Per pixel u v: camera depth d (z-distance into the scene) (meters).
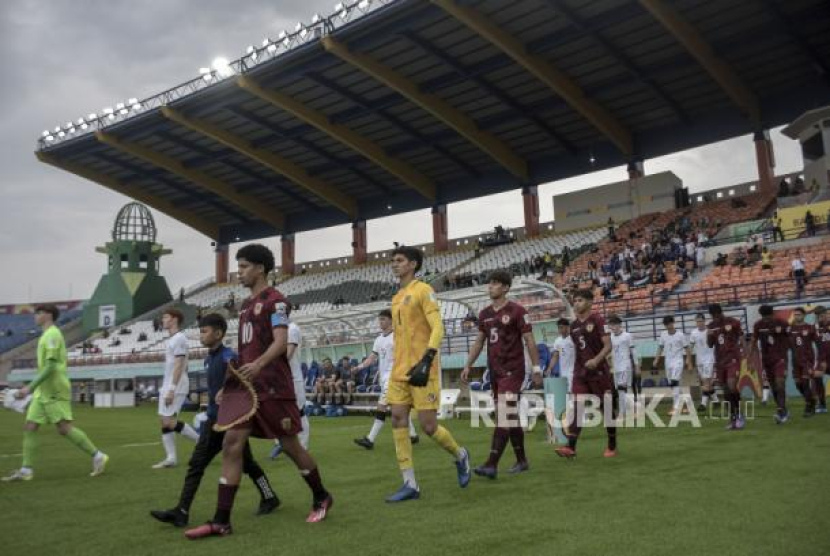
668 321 13.51
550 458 7.02
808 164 28.28
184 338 7.96
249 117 33.56
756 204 29.16
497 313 6.21
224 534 4.03
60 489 6.04
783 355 9.93
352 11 26.17
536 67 27.30
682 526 3.79
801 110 29.62
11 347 53.28
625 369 12.13
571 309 13.66
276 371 4.30
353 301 39.59
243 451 4.58
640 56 27.64
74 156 39.00
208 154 38.50
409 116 33.53
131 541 3.96
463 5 24.14
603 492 4.92
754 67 28.20
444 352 22.34
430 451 8.26
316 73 29.58
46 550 3.78
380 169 40.12
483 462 6.99
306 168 40.31
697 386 15.82
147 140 36.78
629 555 3.27
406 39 26.59
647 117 32.81
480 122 33.66
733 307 17.88
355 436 11.09
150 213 52.56
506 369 6.08
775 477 5.26
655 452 7.14
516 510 4.38
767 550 3.28
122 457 8.86
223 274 50.59
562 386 8.51
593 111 31.08
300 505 4.93
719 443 7.70
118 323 49.19
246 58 30.06
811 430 8.66
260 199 45.56
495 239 38.72
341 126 34.44
